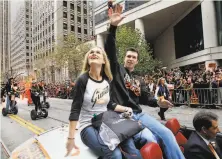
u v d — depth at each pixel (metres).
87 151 2.20
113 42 2.91
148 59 24.94
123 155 2.19
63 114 11.36
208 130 2.54
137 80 3.23
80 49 38.69
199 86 12.23
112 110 2.59
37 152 2.38
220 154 2.79
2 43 123.94
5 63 123.56
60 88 26.81
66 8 63.22
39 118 10.52
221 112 10.24
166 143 2.68
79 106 2.19
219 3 21.09
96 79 2.36
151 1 28.94
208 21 21.75
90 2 68.44
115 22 2.85
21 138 6.87
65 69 45.00
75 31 64.75
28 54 92.81
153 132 2.77
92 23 68.00
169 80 13.95
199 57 23.61
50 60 48.12
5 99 12.48
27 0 92.75
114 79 2.88
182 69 29.23
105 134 2.11
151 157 2.28
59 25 62.47
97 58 2.34
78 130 2.51
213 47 21.38
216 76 12.11
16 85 12.52
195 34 26.02
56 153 2.24
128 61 3.15
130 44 24.41
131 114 2.49
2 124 9.37
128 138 2.18
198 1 24.45
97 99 2.29
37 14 77.50
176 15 29.91
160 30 37.25
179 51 31.20
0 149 5.69
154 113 10.73
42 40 73.12
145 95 3.33
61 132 2.75
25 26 92.62
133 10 31.03
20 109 15.06
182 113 10.41
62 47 40.41
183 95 12.88
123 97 2.89
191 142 2.59
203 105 12.04
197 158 2.50
